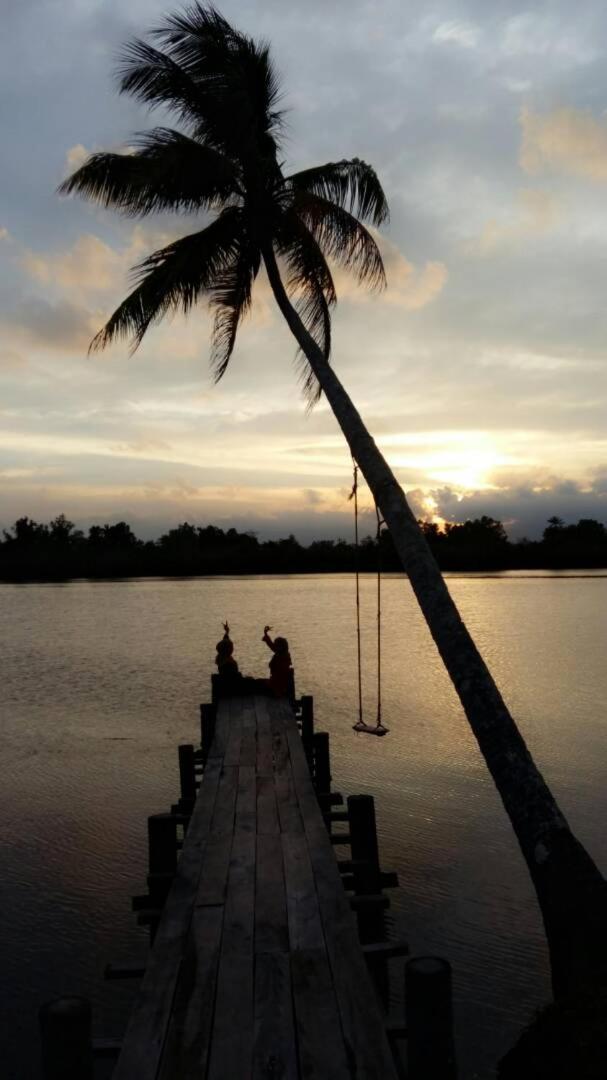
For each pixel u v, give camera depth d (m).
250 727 12.97
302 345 12.77
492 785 16.61
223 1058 4.09
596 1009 4.88
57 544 157.38
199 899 6.12
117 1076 3.96
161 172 12.70
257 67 13.98
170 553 158.88
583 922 6.17
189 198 13.91
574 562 161.62
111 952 10.02
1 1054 8.10
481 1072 7.83
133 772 17.98
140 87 13.18
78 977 9.49
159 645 43.94
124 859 12.84
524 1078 4.81
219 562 160.38
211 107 13.14
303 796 8.97
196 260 14.09
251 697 15.98
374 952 5.91
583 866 6.70
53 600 86.88
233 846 7.33
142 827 14.34
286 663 16.06
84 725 22.95
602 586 106.50
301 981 4.85
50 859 12.88
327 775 13.48
